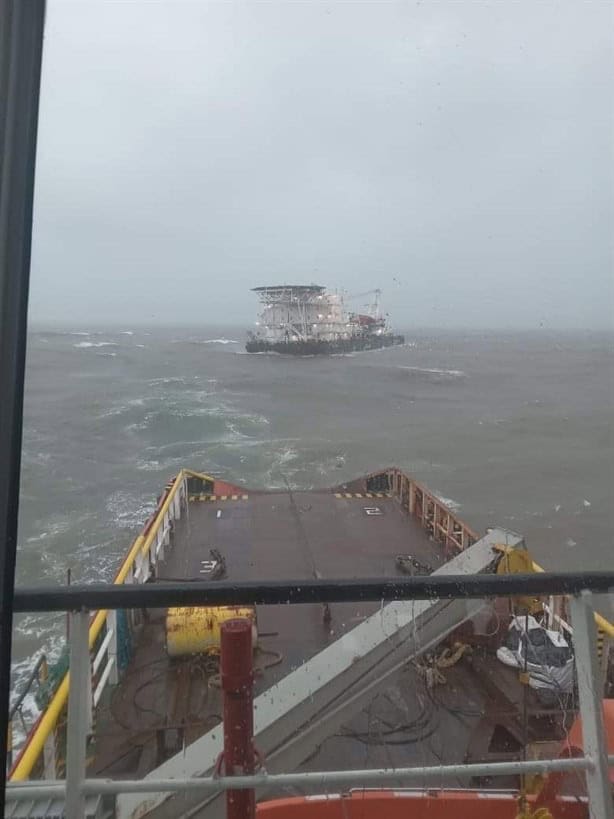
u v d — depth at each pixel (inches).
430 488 547.2
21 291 54.4
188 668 170.9
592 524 453.4
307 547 300.8
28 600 66.4
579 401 828.6
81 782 67.8
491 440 684.1
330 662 119.4
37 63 55.4
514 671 154.2
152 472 565.6
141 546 258.8
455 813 102.7
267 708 112.3
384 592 68.3
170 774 102.0
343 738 142.2
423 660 164.6
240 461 629.9
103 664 171.6
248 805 68.8
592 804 70.9
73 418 719.1
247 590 67.4
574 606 72.0
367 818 102.8
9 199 53.6
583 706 72.4
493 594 69.8
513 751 129.3
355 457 632.4
